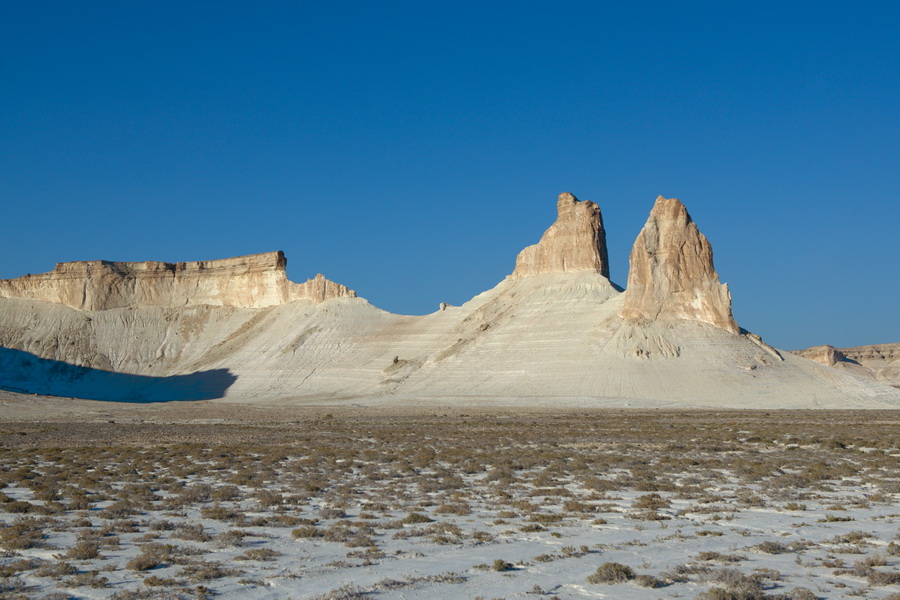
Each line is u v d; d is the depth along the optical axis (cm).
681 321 15250
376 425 8888
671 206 16162
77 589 1927
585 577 2016
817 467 4362
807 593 1816
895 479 3888
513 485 3759
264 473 4228
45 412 12825
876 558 2142
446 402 14062
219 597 1852
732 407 12650
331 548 2394
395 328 19575
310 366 18975
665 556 2250
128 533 2644
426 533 2595
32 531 2606
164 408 13925
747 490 3572
